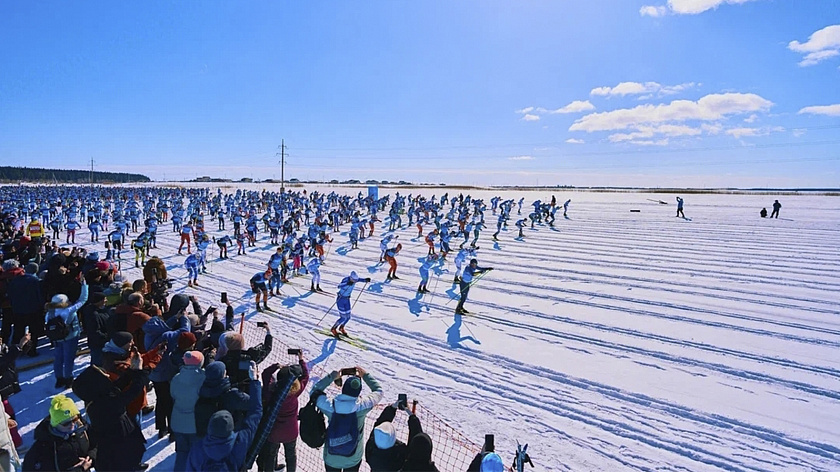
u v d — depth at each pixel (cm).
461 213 3531
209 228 3338
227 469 386
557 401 807
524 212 4188
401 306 1386
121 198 5334
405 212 4128
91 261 1034
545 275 1773
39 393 755
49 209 3195
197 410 458
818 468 634
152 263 1027
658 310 1336
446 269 1919
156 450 617
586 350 1040
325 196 6334
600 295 1496
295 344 1064
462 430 711
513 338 1113
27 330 1020
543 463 636
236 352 514
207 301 1434
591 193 8262
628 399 818
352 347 1050
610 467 631
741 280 1675
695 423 744
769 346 1066
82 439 442
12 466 430
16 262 934
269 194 5841
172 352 583
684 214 3841
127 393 476
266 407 501
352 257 2212
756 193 7881
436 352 1023
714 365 962
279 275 1530
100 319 710
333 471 477
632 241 2536
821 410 785
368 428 702
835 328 1186
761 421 750
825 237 2572
